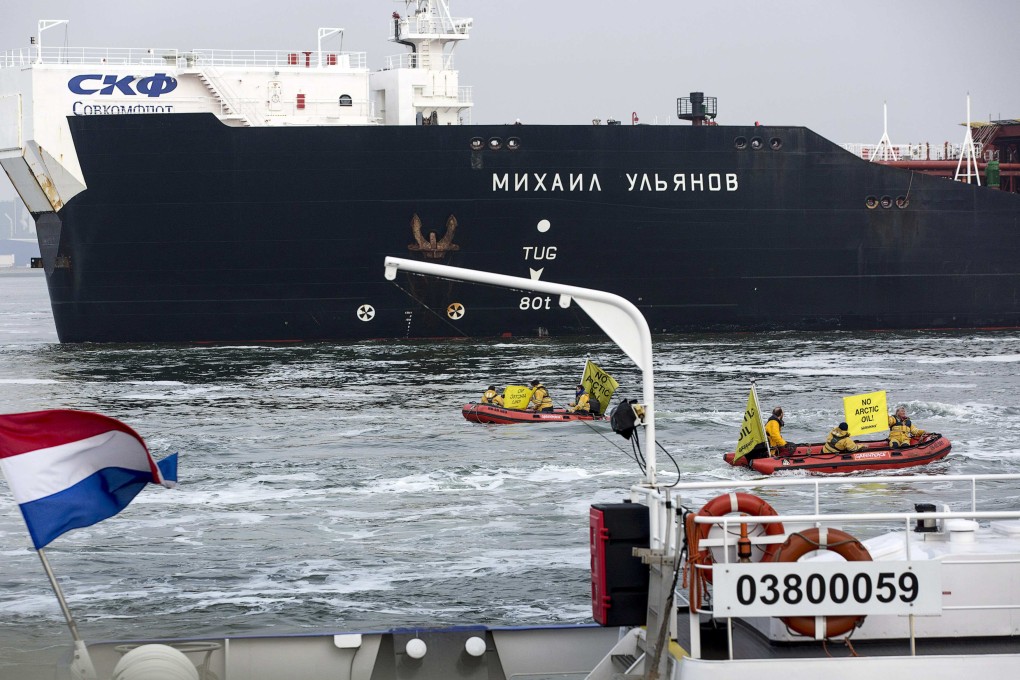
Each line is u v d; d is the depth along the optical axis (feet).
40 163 353.92
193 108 366.43
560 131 353.92
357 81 373.81
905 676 57.41
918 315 385.29
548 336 368.27
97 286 356.59
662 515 61.31
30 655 112.88
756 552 63.41
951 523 67.87
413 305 360.89
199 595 132.87
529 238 358.43
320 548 152.56
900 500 178.19
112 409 265.13
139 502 178.60
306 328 360.89
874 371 315.58
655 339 371.56
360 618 125.18
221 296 357.00
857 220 374.84
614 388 249.34
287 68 369.09
